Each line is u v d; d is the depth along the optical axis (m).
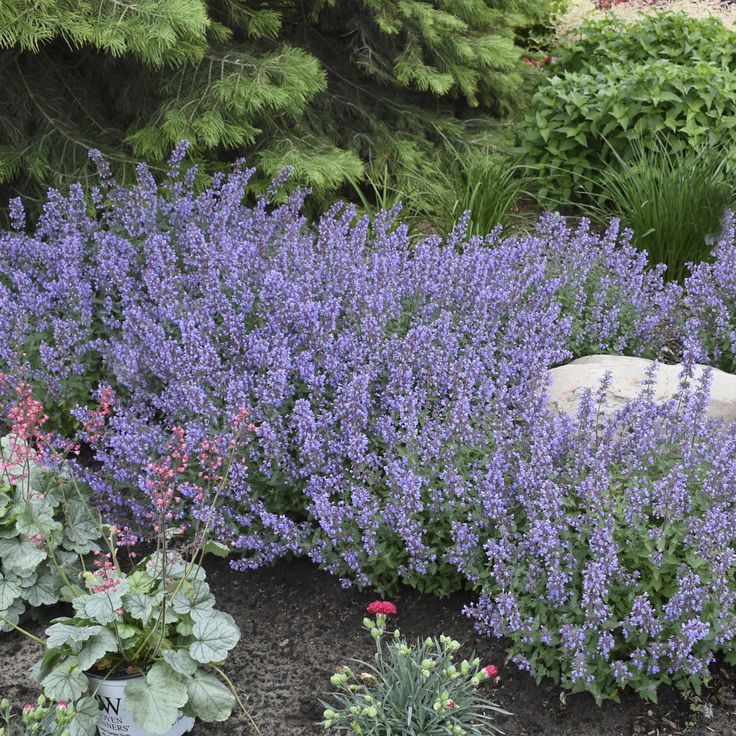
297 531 2.52
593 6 5.43
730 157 3.70
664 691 2.38
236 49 3.67
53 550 2.46
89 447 2.86
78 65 3.68
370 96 4.20
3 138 3.45
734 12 5.18
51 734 2.21
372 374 2.63
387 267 2.85
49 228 3.08
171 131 3.29
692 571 2.34
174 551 2.36
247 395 2.60
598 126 4.09
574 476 2.45
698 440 2.53
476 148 4.25
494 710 2.35
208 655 2.23
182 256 3.05
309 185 3.65
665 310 3.02
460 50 4.01
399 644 2.28
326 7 4.14
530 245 3.07
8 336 2.79
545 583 2.38
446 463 2.51
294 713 2.35
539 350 2.78
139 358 2.71
